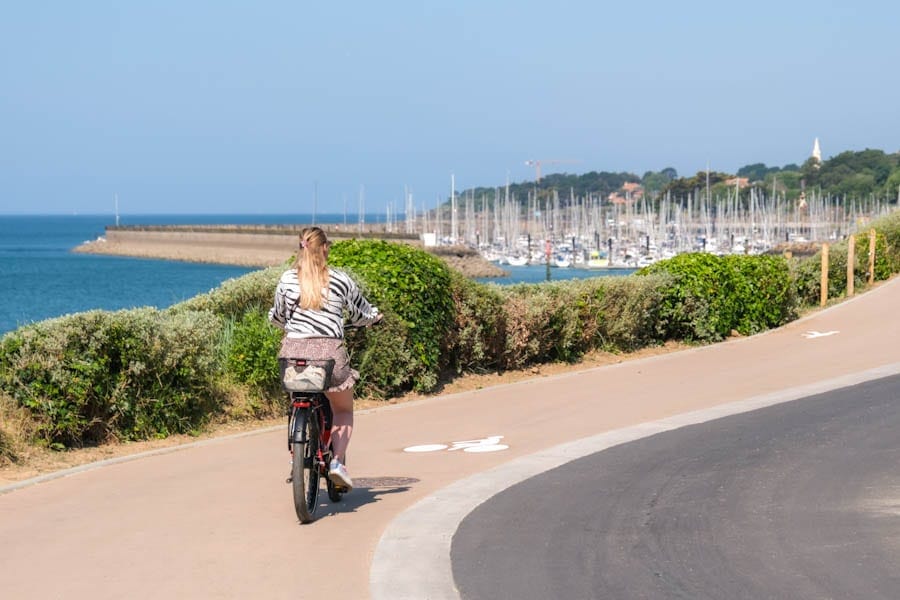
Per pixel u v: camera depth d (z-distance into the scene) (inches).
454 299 640.4
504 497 358.9
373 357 577.3
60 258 6412.4
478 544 302.8
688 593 257.9
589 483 377.7
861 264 1214.9
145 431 478.0
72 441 457.1
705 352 776.3
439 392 609.6
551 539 307.1
